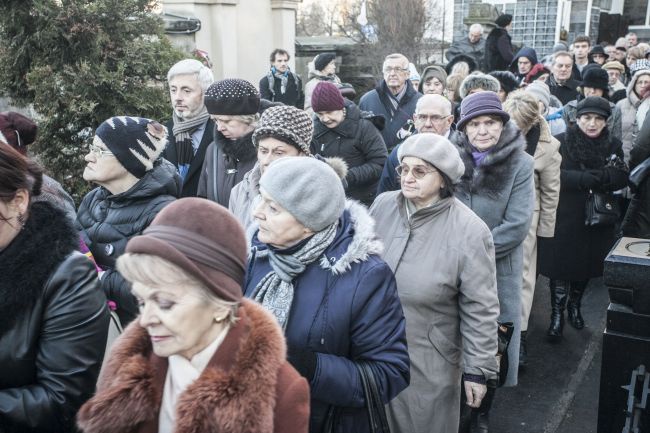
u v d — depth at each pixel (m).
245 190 2.99
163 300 1.30
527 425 3.59
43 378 1.71
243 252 1.40
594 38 16.55
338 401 1.83
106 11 4.81
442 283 2.57
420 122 4.00
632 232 4.58
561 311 4.70
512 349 3.38
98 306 1.79
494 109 3.25
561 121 5.49
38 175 1.81
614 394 2.50
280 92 8.41
